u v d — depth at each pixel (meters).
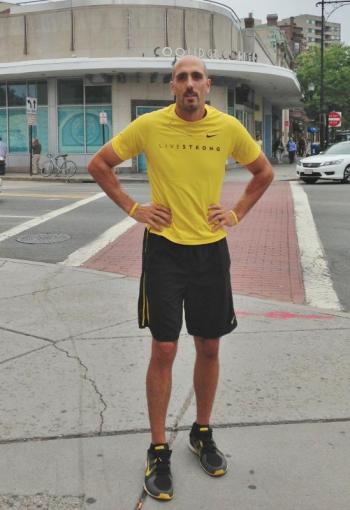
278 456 3.25
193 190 2.96
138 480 3.04
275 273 7.70
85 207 14.03
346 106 54.97
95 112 27.64
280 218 12.10
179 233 2.99
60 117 28.05
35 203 14.90
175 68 2.93
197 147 2.93
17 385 4.12
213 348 3.15
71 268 7.83
